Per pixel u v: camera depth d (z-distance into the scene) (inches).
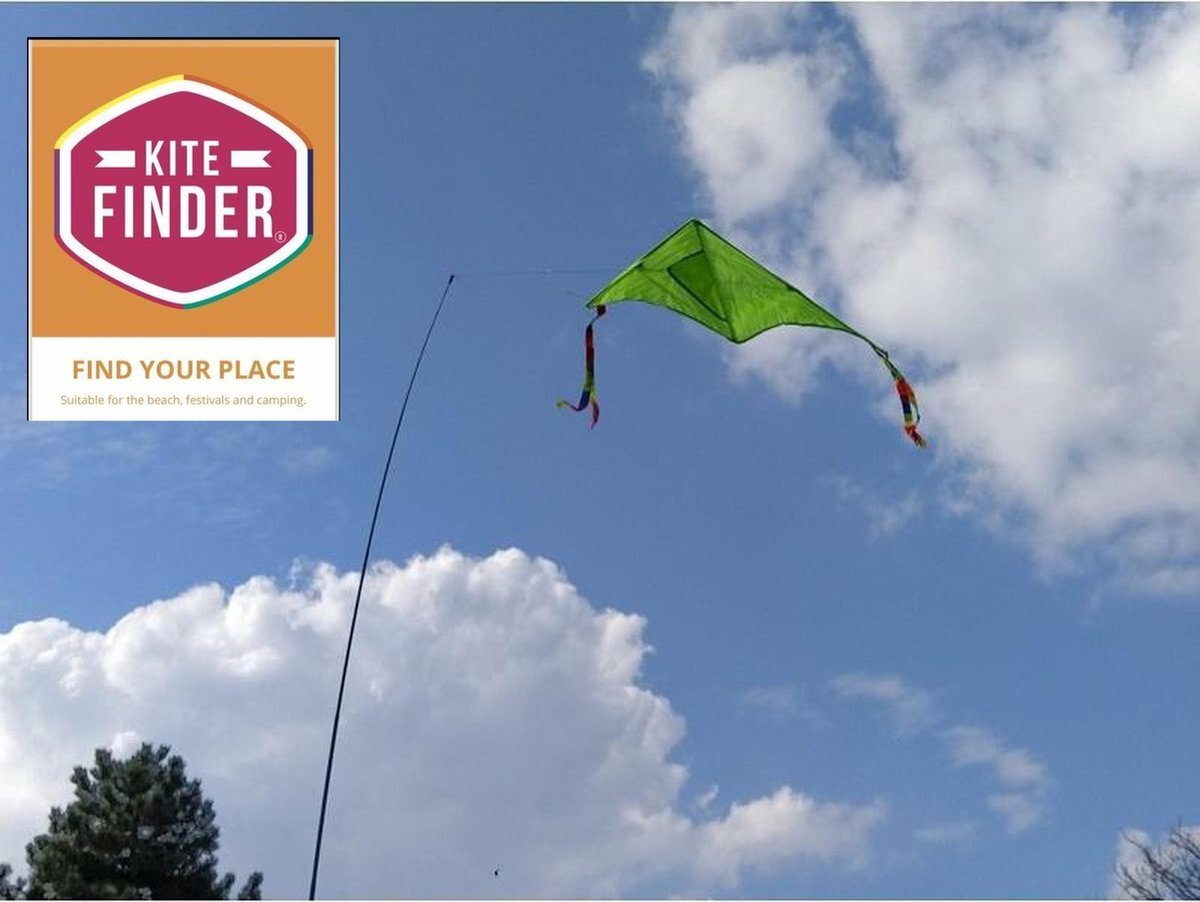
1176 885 813.2
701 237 450.3
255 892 1135.0
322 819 394.0
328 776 401.4
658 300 463.2
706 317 460.4
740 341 462.6
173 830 1123.3
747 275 456.1
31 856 1097.4
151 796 1111.0
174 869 1104.8
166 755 1165.1
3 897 1043.3
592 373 456.1
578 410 450.3
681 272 459.2
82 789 1133.1
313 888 383.9
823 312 462.0
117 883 1072.8
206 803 1147.3
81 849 1090.1
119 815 1103.0
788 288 457.4
